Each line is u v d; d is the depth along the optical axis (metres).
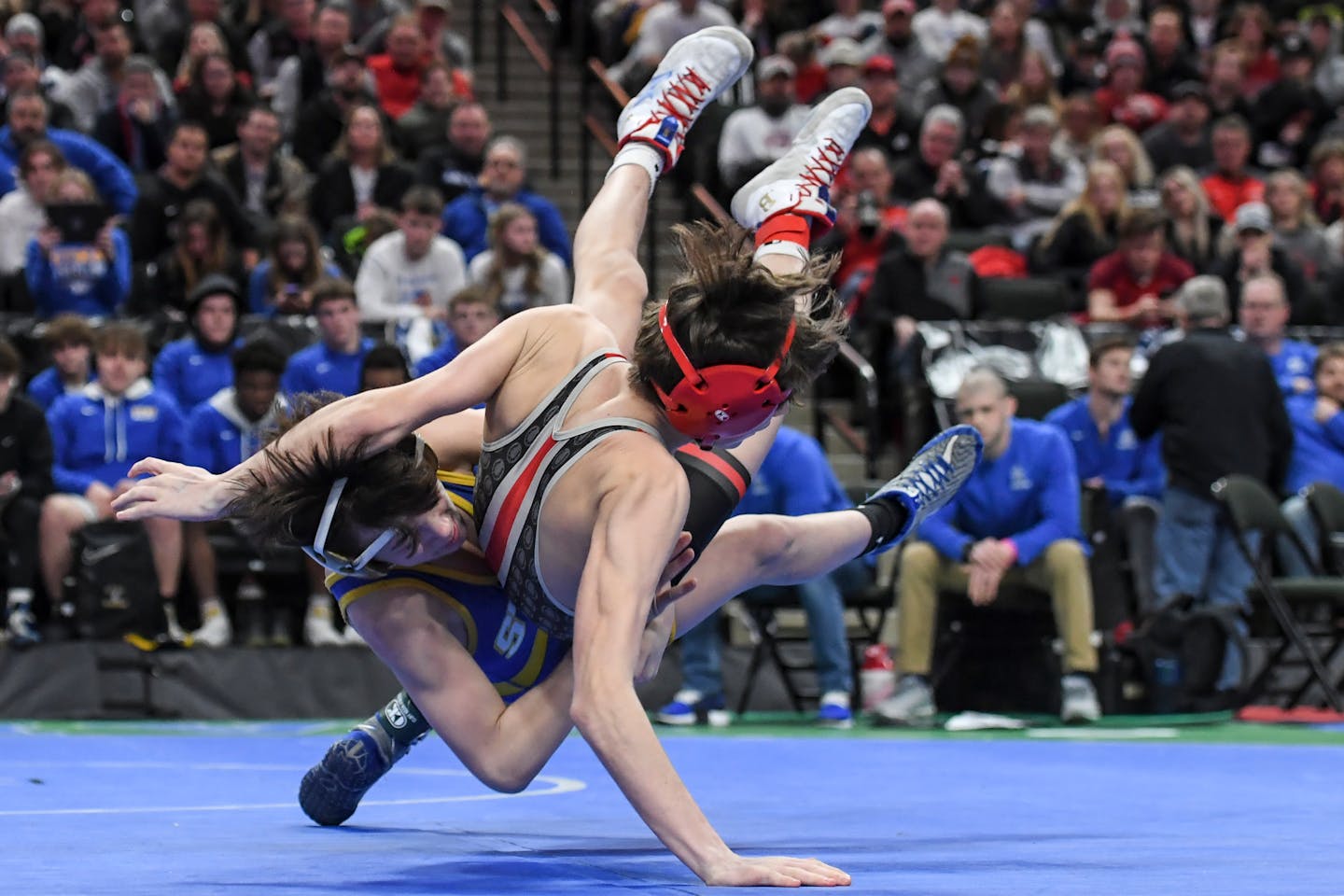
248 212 10.84
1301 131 14.04
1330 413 9.69
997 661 8.59
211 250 9.87
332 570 3.21
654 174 4.08
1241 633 8.59
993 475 8.29
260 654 8.41
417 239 9.95
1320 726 8.06
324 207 11.12
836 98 4.48
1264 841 3.54
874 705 8.52
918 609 8.16
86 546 8.26
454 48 13.48
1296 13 16.14
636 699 2.64
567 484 2.97
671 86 4.19
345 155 11.31
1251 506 8.50
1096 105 13.19
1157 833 3.75
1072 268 11.37
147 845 3.38
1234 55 13.96
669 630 3.37
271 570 8.66
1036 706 8.58
